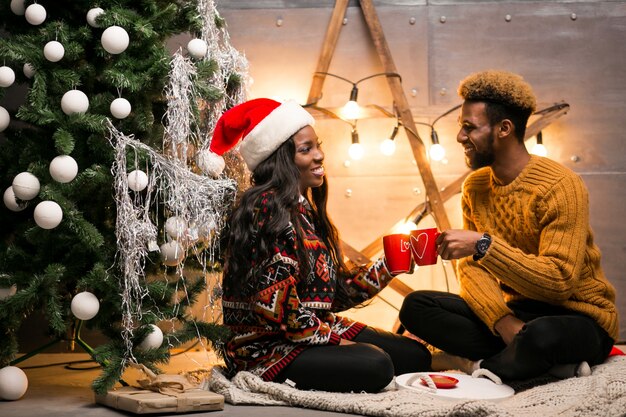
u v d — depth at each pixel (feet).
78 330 8.27
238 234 7.75
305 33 11.48
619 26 11.56
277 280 7.56
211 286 10.77
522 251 8.43
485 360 8.38
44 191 7.34
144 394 7.33
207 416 7.00
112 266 7.64
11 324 7.75
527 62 11.55
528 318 8.53
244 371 7.84
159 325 11.00
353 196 11.55
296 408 7.35
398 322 11.15
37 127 8.27
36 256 7.70
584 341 8.00
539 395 7.24
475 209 8.98
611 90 11.55
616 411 6.77
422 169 11.02
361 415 7.06
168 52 8.34
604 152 11.55
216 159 8.32
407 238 8.18
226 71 9.04
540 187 8.30
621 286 11.50
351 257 11.10
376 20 11.21
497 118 8.36
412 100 11.51
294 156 8.04
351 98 10.95
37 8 7.64
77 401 7.78
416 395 7.33
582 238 8.11
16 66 7.98
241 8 11.48
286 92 11.48
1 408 7.42
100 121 7.54
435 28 11.51
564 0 11.55
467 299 8.56
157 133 8.45
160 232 8.29
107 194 8.21
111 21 7.71
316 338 7.67
